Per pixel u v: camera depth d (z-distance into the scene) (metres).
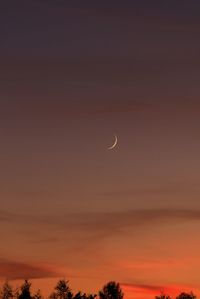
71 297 118.06
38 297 116.50
